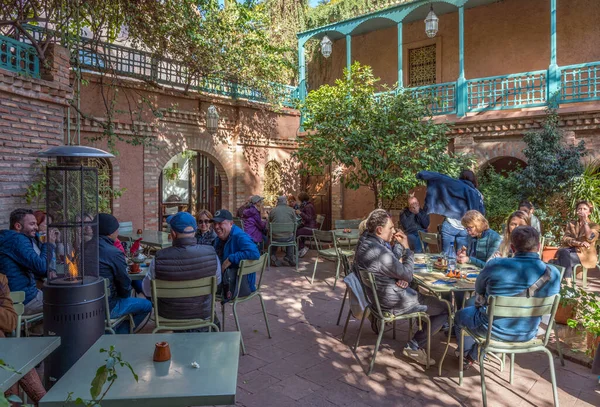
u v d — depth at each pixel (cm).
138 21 993
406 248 510
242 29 1194
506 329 402
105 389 236
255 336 583
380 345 552
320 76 1617
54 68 748
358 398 420
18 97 681
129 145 1075
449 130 1071
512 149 1102
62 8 832
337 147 1025
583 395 424
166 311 469
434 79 1395
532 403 411
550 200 974
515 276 401
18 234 504
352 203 1441
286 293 802
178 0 1014
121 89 1051
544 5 1197
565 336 550
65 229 380
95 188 394
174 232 467
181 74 1163
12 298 414
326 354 523
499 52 1269
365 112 1030
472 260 566
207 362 271
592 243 789
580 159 999
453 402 414
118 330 513
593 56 1143
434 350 534
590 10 1143
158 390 234
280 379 458
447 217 645
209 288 467
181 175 2033
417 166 993
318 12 1554
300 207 1205
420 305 489
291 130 1470
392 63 1462
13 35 796
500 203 1010
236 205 1327
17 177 684
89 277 392
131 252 634
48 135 741
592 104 1016
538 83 1202
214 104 1263
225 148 1304
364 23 1405
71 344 372
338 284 870
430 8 1213
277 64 1284
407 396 425
